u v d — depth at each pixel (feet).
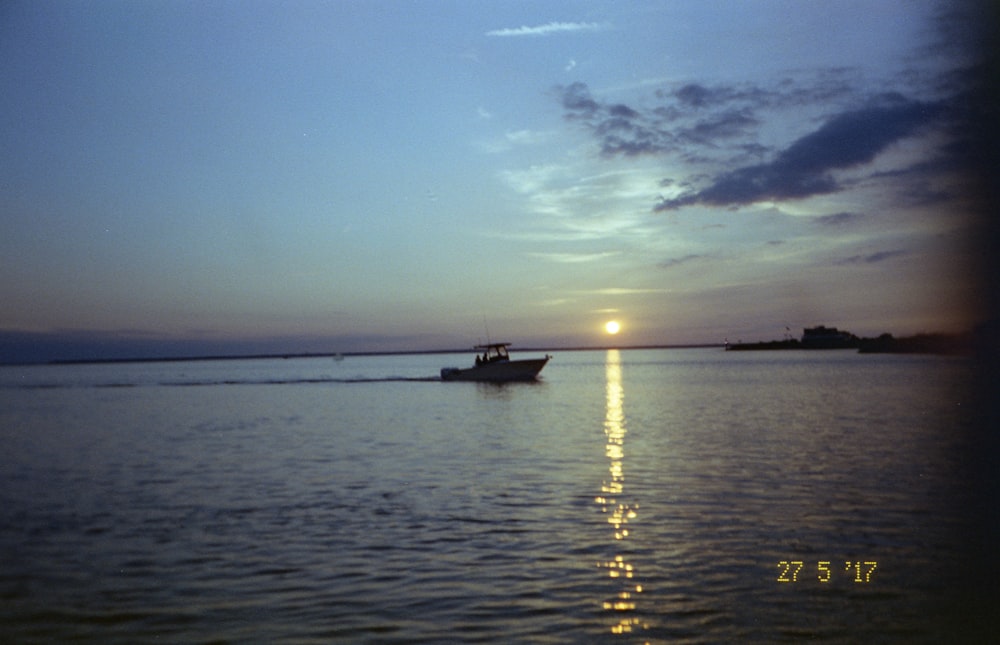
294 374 480.64
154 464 92.32
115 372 634.02
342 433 124.98
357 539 55.31
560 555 51.01
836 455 89.45
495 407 175.22
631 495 68.95
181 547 53.72
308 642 38.19
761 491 69.67
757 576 46.52
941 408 147.23
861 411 144.36
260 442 113.70
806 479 74.90
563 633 38.96
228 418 157.38
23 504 68.39
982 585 44.55
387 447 105.40
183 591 45.01
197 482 79.00
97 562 50.42
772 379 277.64
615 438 111.55
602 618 40.68
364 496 70.28
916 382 227.61
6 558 51.42
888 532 55.21
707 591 44.21
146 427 140.15
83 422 151.84
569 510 63.52
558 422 137.90
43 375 529.04
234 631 39.55
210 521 61.21
